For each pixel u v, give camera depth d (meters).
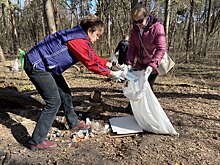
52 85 2.88
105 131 3.40
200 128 3.47
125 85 3.27
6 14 27.05
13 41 20.38
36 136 2.92
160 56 3.27
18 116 3.90
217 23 18.14
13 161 2.71
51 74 2.93
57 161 2.69
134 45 3.71
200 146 2.96
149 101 3.13
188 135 3.25
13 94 4.04
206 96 5.22
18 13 27.41
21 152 2.88
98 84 6.88
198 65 12.48
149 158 2.71
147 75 3.13
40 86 2.86
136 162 2.64
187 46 13.32
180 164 2.60
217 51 14.16
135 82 3.15
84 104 4.14
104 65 3.12
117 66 3.26
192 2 15.24
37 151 2.91
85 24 2.82
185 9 17.08
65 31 2.82
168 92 5.67
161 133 3.26
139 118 3.30
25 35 25.36
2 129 3.47
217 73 10.16
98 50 18.22
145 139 3.13
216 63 12.81
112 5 18.30
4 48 21.69
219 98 5.04
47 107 2.94
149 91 3.12
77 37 2.75
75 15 21.47
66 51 2.81
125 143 3.06
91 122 3.64
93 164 2.62
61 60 2.83
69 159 2.73
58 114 4.00
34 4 26.89
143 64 3.66
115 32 22.98
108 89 5.98
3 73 10.30
